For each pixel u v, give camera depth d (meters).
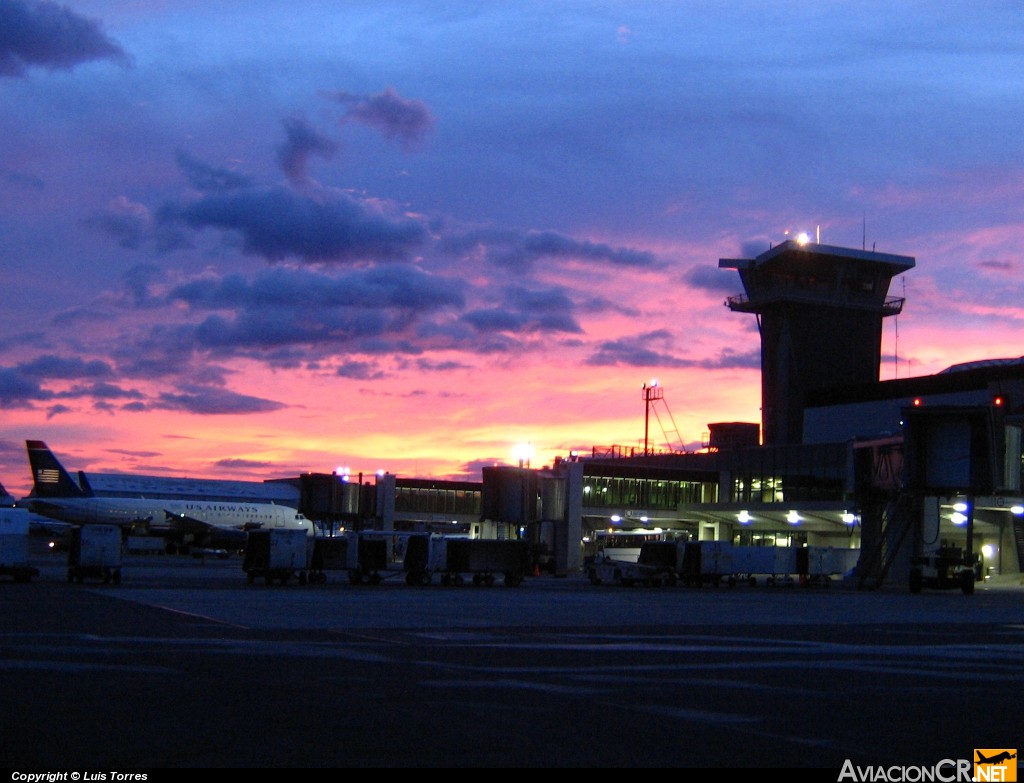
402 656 20.08
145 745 11.20
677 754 11.23
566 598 46.22
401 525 113.25
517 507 92.31
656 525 107.62
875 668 19.64
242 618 29.28
